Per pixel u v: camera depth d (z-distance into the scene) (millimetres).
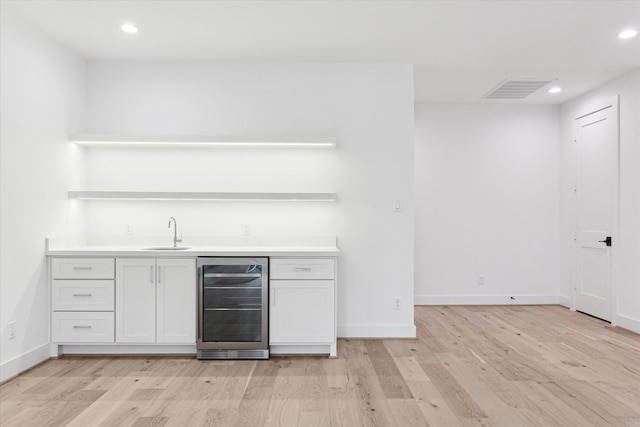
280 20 3268
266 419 2432
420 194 5703
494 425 2365
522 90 5070
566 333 4301
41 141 3430
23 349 3229
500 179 5738
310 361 3467
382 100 4172
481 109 5727
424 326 4582
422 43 3699
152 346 3611
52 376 3117
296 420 2420
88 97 4090
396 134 4164
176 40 3629
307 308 3549
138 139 3805
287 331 3545
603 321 4801
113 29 3416
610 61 4133
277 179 4168
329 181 4156
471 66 4262
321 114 4152
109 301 3521
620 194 4551
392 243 4152
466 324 4664
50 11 3113
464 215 5719
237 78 4133
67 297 3516
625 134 4492
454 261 5719
